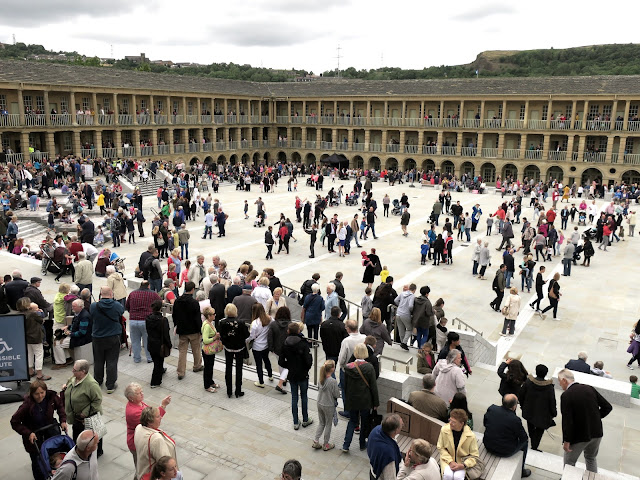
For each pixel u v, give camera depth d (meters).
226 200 43.62
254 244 29.17
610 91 54.94
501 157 61.84
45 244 20.88
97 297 18.16
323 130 74.50
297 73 197.00
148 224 33.38
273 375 11.84
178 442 9.03
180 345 11.32
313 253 26.73
